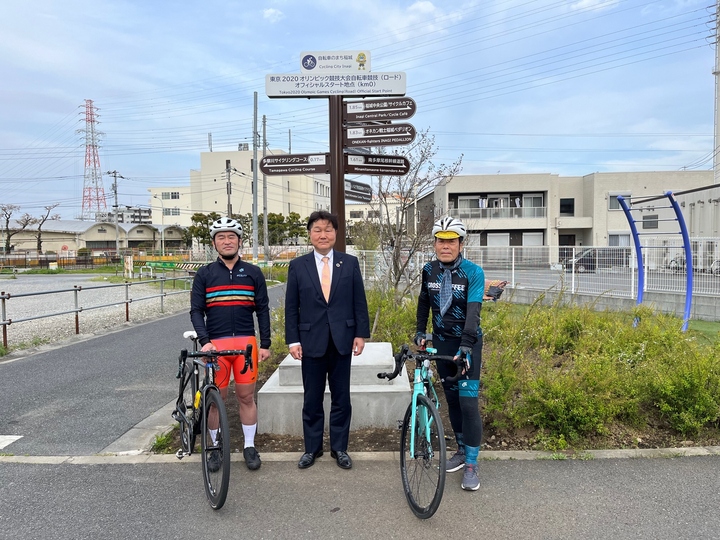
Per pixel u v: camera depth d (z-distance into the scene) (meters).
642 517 2.90
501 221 34.50
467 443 3.25
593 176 34.59
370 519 2.91
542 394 4.04
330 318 3.52
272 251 43.44
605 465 3.57
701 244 9.41
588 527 2.80
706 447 3.80
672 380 4.16
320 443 3.69
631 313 8.17
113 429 4.46
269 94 5.36
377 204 9.19
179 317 12.32
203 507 3.07
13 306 15.03
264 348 3.74
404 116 5.28
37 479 3.46
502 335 6.41
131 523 2.89
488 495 3.17
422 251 8.68
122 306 14.66
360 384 4.36
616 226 34.38
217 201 69.00
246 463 3.61
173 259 39.09
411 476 3.12
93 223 67.06
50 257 48.50
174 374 6.42
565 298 10.77
